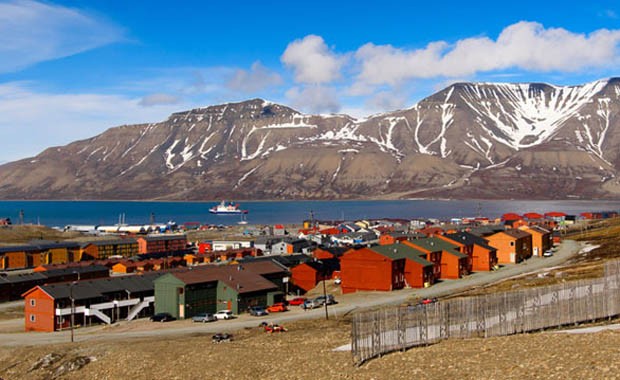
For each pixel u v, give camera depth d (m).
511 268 152.50
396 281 123.62
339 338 66.50
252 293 108.50
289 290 135.38
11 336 91.62
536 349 43.91
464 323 53.75
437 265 137.12
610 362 36.72
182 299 103.00
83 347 74.31
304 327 83.56
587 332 49.28
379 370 45.56
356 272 125.19
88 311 100.44
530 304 55.59
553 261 161.38
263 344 66.56
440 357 45.94
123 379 59.16
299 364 52.88
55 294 98.00
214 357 61.00
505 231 177.25
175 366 59.97
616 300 59.16
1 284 134.50
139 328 93.75
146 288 109.19
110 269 178.00
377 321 50.22
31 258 197.00
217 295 107.75
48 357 70.19
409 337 51.78
